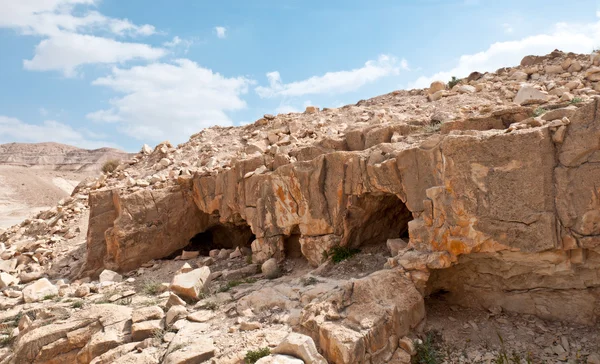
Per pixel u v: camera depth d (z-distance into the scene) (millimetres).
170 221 12781
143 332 7430
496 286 6996
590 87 10953
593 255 5930
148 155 19656
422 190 7047
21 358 7793
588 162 5648
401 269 6816
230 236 13297
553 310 6609
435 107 12625
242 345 6273
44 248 14695
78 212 16719
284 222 9656
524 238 5941
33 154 103000
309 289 7648
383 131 9297
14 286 12344
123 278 11844
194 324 7461
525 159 5938
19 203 42875
